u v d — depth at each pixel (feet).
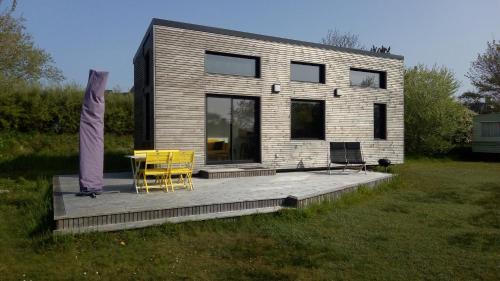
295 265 13.85
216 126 35.70
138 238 16.33
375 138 46.96
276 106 38.60
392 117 47.60
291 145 39.58
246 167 36.29
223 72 36.14
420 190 31.14
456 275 12.99
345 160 38.70
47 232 16.37
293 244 16.20
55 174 35.88
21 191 26.25
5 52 53.47
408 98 71.05
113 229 16.75
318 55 41.47
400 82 48.32
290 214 20.56
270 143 38.24
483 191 30.50
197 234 17.22
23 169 41.50
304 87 40.42
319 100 41.78
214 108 35.65
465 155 74.79
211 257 14.61
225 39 35.58
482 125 72.18
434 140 69.21
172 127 32.68
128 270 13.19
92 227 16.66
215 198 21.72
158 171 24.43
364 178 32.89
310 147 40.81
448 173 42.63
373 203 25.41
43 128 56.44
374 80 46.98
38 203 21.50
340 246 15.99
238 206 20.90
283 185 27.89
